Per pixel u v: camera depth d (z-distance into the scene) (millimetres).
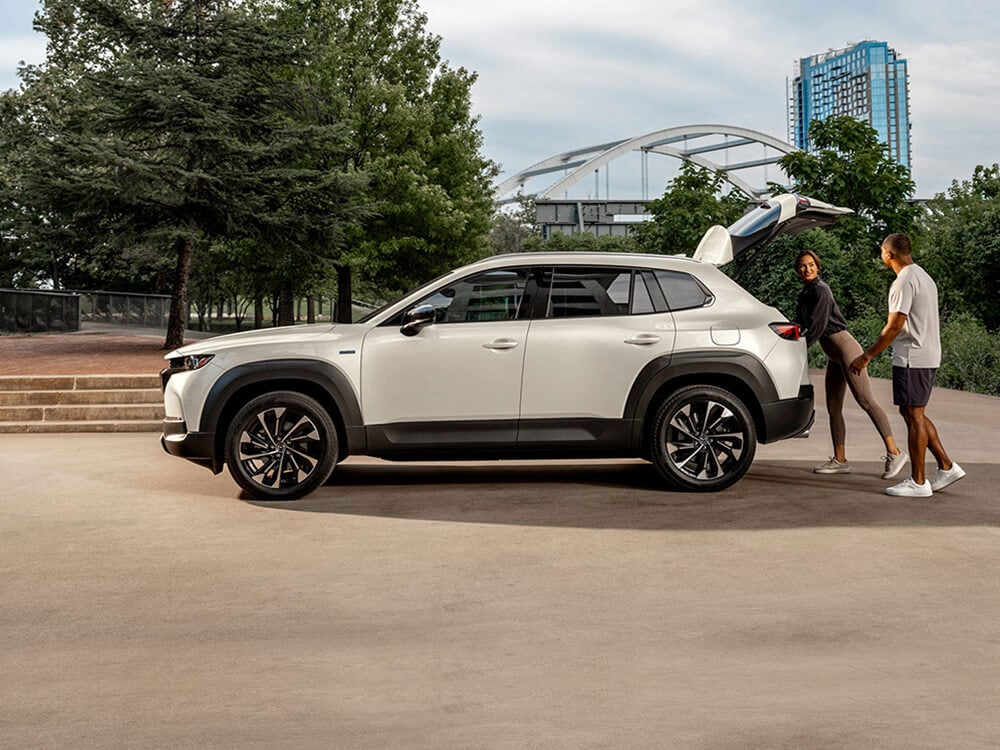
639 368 7168
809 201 8453
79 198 21875
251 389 7289
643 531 6020
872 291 21875
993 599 4508
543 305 7262
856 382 7793
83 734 3008
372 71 31156
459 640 3951
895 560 5254
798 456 9336
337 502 7082
